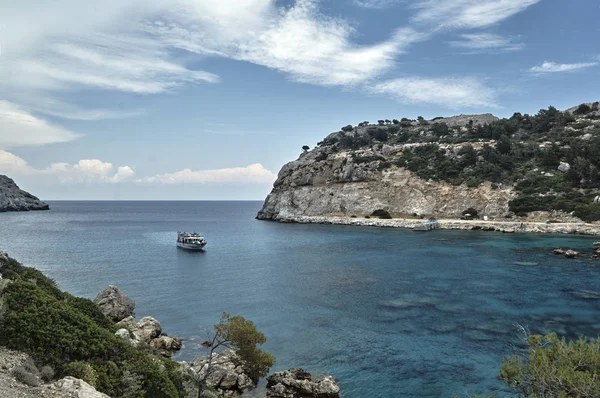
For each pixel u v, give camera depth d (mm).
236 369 26766
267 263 72125
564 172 120625
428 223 117438
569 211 107500
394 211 140500
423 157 153250
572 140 127062
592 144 118062
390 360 28859
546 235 96125
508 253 73312
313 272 62469
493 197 124500
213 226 162375
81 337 17516
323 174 164250
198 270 66000
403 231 117125
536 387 13859
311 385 24484
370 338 33188
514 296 43844
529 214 114062
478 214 124812
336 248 88812
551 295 43844
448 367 27344
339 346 31750
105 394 14492
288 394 24250
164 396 17625
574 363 14070
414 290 48375
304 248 90812
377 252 80438
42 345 15859
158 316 40688
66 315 18156
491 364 27531
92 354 17281
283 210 169375
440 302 42750
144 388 17188
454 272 58031
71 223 176500
